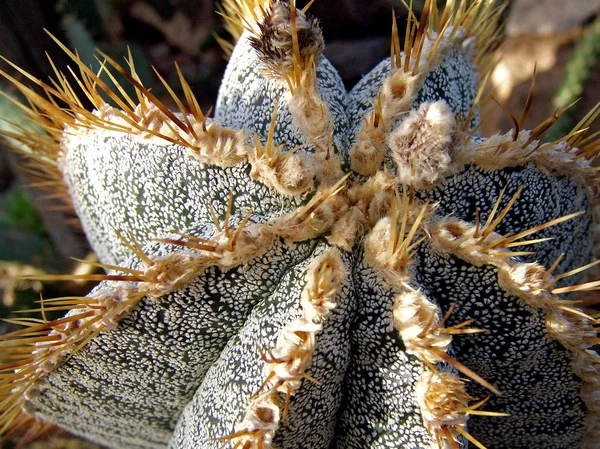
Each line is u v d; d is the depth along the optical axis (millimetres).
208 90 393
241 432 125
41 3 297
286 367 124
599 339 142
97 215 177
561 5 339
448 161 137
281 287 139
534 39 345
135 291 135
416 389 133
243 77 167
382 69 173
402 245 133
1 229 284
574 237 174
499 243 137
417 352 130
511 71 351
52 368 149
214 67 397
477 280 142
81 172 175
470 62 195
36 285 276
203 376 157
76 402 164
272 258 142
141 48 397
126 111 148
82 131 167
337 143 157
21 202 315
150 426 177
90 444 273
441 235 141
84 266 278
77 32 274
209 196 151
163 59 397
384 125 151
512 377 153
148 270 133
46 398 163
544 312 142
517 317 143
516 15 353
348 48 371
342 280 137
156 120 149
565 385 153
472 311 145
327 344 134
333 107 162
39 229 311
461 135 145
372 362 139
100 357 147
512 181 150
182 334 143
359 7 364
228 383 139
